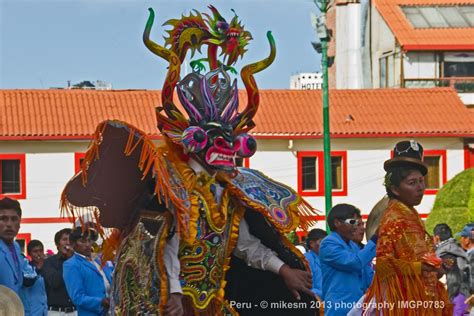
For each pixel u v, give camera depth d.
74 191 6.99
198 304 6.75
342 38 52.66
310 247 11.42
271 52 7.16
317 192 38.69
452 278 11.41
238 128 7.05
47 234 37.19
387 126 39.25
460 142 39.69
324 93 28.61
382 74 48.94
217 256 6.83
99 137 6.70
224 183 6.90
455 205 26.88
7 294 9.20
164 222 6.53
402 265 7.89
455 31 46.75
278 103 39.91
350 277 9.55
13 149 37.03
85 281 10.53
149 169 6.53
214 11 7.07
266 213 6.89
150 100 38.44
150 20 6.81
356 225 9.68
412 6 48.66
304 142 38.62
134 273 6.70
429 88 41.66
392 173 8.09
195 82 6.90
